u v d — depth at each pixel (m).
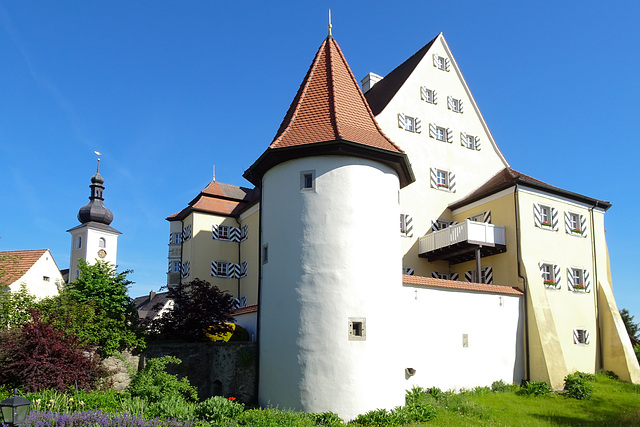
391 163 16.19
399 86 26.30
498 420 15.02
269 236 16.03
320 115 16.47
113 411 11.59
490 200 24.27
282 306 15.09
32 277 23.94
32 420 10.13
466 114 28.38
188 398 14.40
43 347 13.27
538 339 20.78
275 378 14.82
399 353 15.16
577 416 16.42
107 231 57.12
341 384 14.02
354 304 14.54
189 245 31.45
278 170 16.16
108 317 15.85
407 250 24.56
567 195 24.66
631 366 23.05
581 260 24.69
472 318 19.69
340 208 15.09
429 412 14.47
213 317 18.11
